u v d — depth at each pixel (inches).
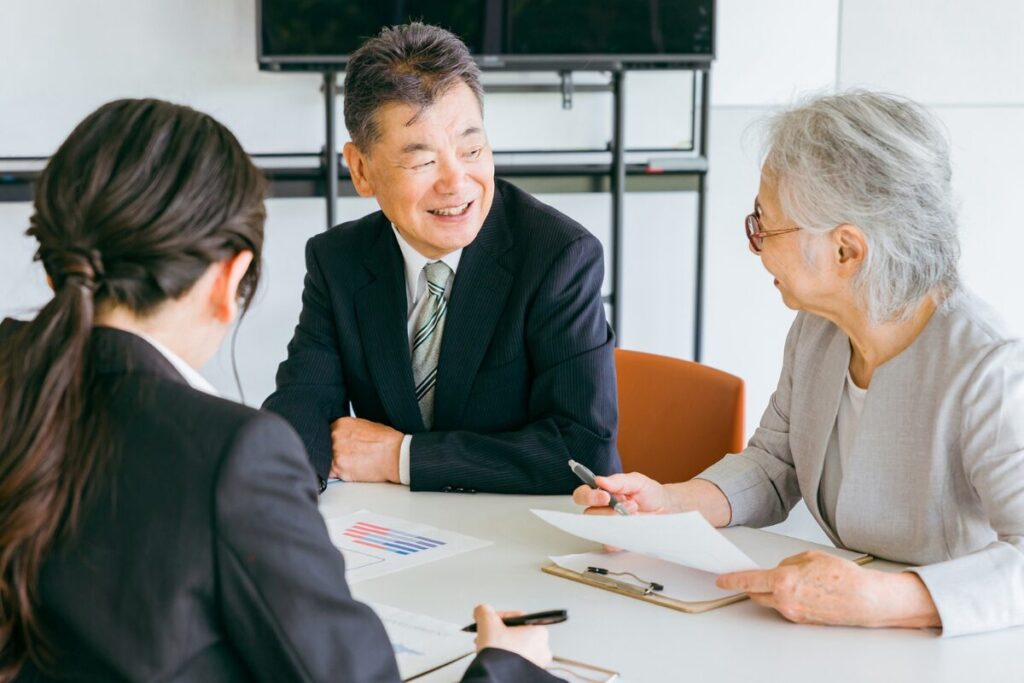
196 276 37.7
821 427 69.4
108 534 35.0
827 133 59.7
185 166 37.5
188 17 161.0
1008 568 56.0
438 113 75.6
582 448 79.0
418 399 84.7
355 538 68.7
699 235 173.9
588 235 83.0
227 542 34.7
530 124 176.1
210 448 35.2
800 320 73.2
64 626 35.6
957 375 61.2
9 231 158.9
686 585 60.4
